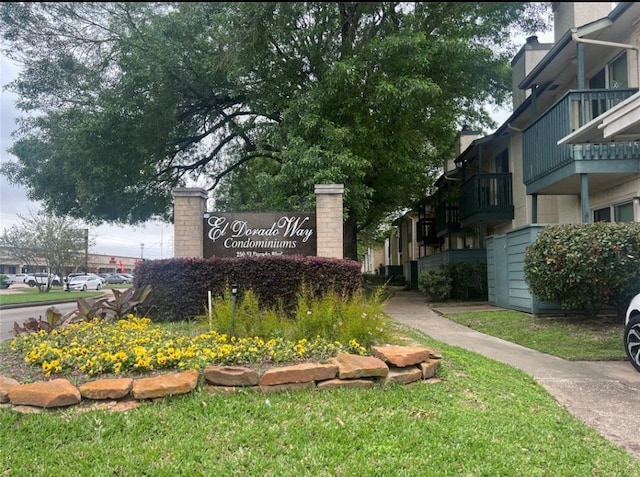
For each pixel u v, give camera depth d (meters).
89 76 14.28
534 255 9.11
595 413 4.47
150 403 3.86
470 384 4.76
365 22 13.20
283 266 8.26
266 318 5.83
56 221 32.69
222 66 13.54
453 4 12.66
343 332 5.43
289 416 3.67
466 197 18.09
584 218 9.86
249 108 15.88
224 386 4.15
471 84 14.70
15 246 32.47
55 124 14.54
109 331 5.66
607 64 11.23
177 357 4.45
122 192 15.34
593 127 8.12
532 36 15.05
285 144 13.15
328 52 13.30
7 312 16.64
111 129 13.38
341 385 4.31
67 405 3.77
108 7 13.45
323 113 13.02
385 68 12.79
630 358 6.08
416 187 18.86
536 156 12.11
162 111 14.11
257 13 12.38
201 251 9.41
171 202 17.25
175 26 13.33
